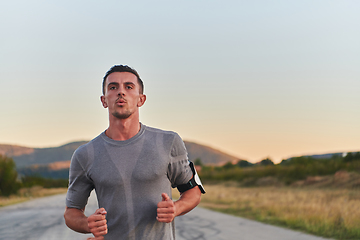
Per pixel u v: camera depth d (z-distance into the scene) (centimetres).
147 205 219
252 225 1001
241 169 6241
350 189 2438
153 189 222
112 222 219
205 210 1534
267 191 2955
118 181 218
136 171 219
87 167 224
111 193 220
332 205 1301
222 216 1274
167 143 228
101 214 204
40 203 2378
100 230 203
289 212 1233
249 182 4453
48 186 6088
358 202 1428
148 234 219
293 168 3966
